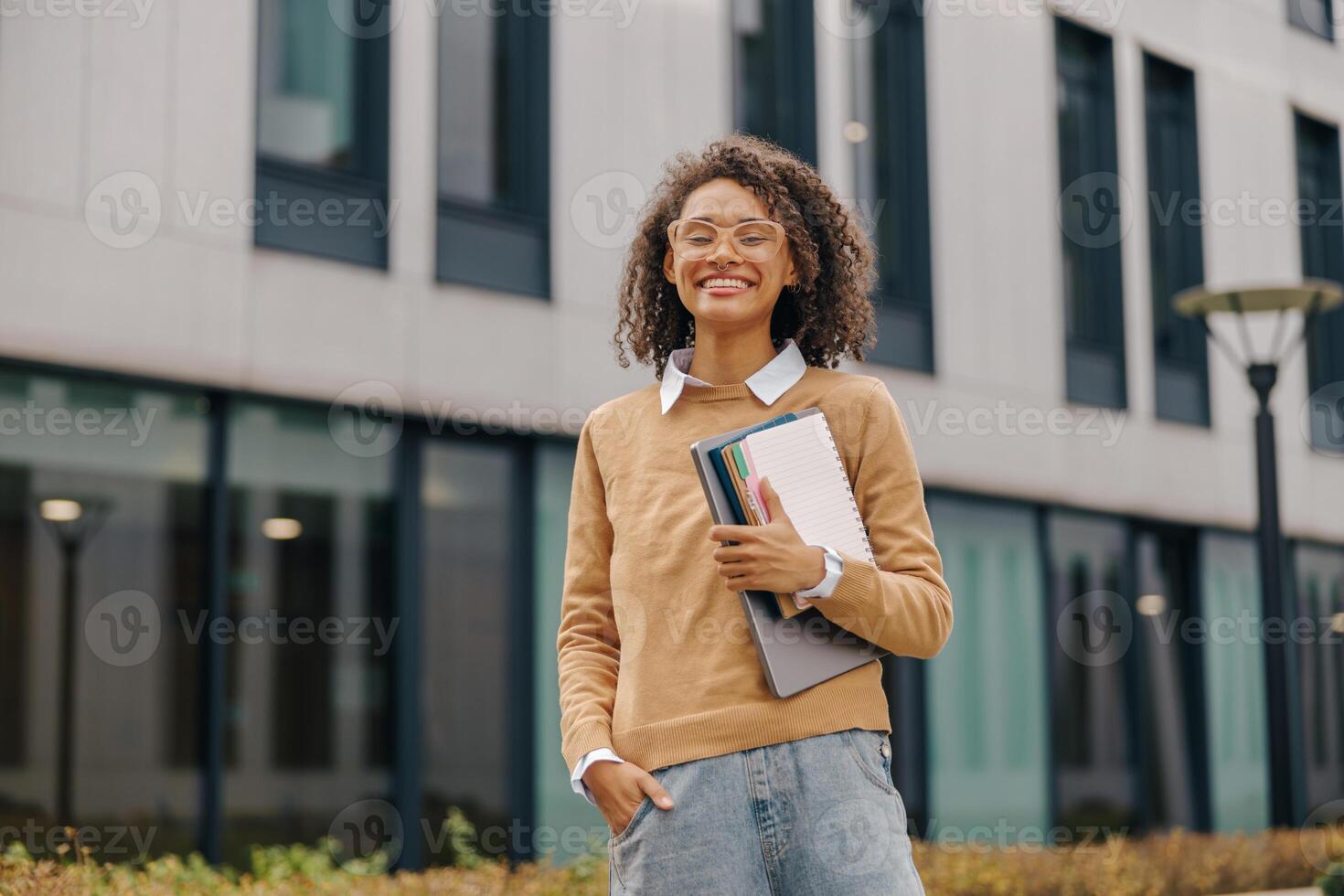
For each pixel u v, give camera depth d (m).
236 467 8.27
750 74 10.79
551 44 9.62
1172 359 13.36
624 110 9.85
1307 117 14.97
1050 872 8.82
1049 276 12.29
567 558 2.71
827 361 2.77
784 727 2.29
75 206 7.65
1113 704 12.35
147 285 7.87
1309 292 8.95
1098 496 12.30
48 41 7.61
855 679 2.36
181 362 7.96
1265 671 9.05
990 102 12.13
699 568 2.39
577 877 7.18
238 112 8.29
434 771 8.77
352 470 8.70
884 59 11.71
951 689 11.22
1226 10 14.28
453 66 9.39
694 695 2.34
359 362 8.63
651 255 2.81
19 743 7.43
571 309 9.49
